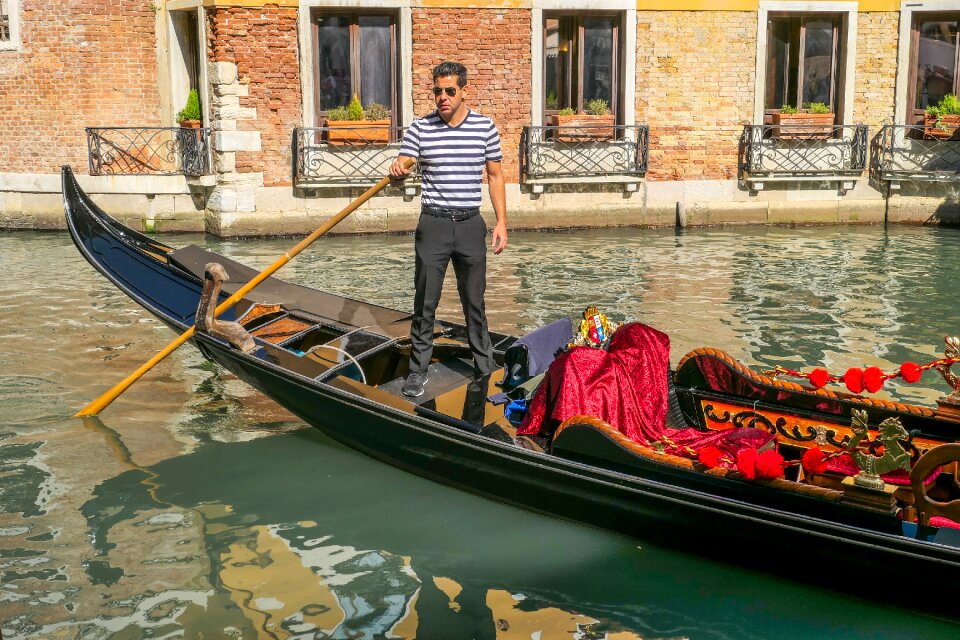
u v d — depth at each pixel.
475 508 4.72
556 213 13.11
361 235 12.62
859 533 3.63
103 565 4.13
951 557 3.46
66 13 12.13
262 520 4.57
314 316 6.05
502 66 12.65
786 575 3.91
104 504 4.71
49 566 4.11
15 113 12.47
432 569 4.13
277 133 12.23
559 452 4.36
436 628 3.68
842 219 13.53
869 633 3.66
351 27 12.38
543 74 12.79
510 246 11.73
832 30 13.25
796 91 13.37
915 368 4.21
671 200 13.33
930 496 4.01
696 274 9.91
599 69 13.02
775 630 3.68
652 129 13.12
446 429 4.53
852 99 13.24
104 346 7.26
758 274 9.90
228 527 4.50
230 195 12.15
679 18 12.87
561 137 12.96
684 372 4.95
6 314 8.16
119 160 12.46
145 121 12.57
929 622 3.68
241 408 6.05
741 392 4.76
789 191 13.45
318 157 12.31
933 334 7.56
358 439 5.02
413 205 12.76
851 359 6.88
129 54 12.37
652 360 4.65
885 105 13.30
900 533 3.63
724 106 13.19
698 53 12.99
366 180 12.43
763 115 13.30
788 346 7.22
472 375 5.21
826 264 10.45
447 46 12.48
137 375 5.71
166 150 12.73
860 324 7.86
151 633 3.63
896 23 13.08
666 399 4.66
